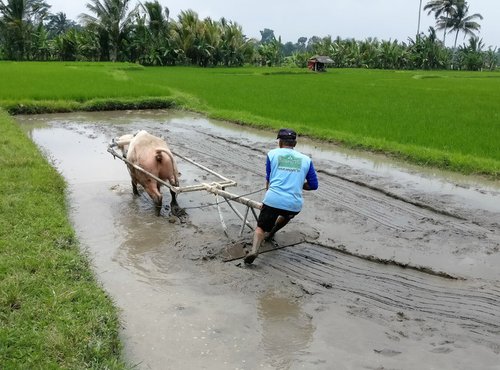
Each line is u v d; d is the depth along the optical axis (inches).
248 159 422.9
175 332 167.3
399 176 372.5
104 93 746.2
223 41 2063.2
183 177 361.1
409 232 261.6
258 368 149.9
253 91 927.0
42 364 134.6
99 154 434.0
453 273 212.7
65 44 1988.2
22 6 1882.4
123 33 1942.7
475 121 571.2
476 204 308.2
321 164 406.0
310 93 904.3
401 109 680.4
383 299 191.8
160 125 595.2
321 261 224.4
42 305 163.0
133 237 248.7
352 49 2532.0
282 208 210.7
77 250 212.7
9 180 299.4
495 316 179.9
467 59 2721.5
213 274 209.5
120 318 172.9
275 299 190.7
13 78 957.2
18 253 199.9
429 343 163.6
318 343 163.2
